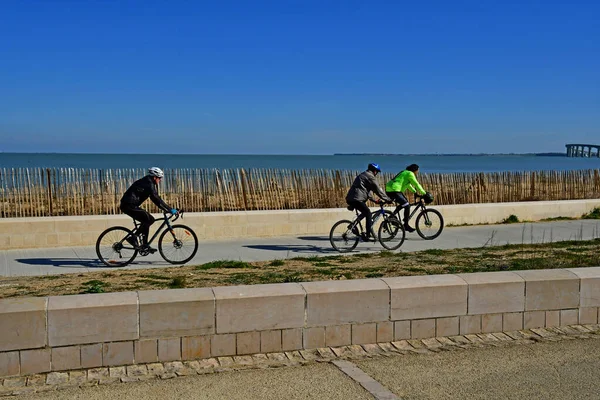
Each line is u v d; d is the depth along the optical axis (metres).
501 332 6.29
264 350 5.59
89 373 5.11
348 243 11.59
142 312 5.26
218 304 5.43
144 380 4.99
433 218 14.91
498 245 12.12
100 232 12.16
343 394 4.75
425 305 6.00
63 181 13.91
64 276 8.80
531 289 6.34
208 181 15.36
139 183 10.03
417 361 5.49
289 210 14.31
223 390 4.80
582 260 9.38
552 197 19.50
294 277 8.12
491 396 4.75
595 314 6.62
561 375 5.20
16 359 4.99
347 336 5.80
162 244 10.23
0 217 13.21
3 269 9.66
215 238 13.20
